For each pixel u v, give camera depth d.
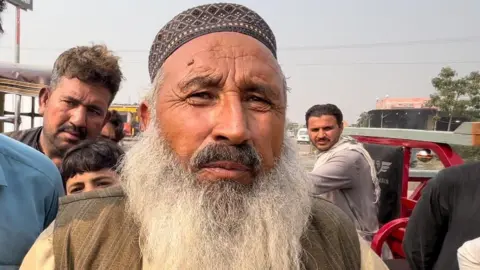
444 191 2.30
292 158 1.24
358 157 3.17
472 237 2.15
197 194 1.05
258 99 1.09
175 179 1.08
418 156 3.39
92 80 2.22
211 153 1.02
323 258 1.12
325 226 1.18
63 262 1.04
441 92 22.75
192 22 1.14
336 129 3.54
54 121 2.22
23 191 1.36
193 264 1.04
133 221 1.12
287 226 1.10
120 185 1.24
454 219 2.25
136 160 1.17
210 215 1.04
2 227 1.28
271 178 1.11
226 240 1.05
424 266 2.43
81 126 2.23
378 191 3.31
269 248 1.07
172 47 1.14
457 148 3.31
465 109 22.27
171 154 1.10
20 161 1.40
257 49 1.11
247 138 1.03
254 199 1.07
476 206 2.17
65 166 2.11
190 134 1.05
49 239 1.11
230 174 1.04
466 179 2.25
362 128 4.08
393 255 3.30
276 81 1.12
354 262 1.16
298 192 1.18
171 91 1.10
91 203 1.15
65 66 2.22
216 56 1.07
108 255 1.05
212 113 1.05
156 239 1.06
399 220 3.07
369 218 3.19
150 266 1.06
